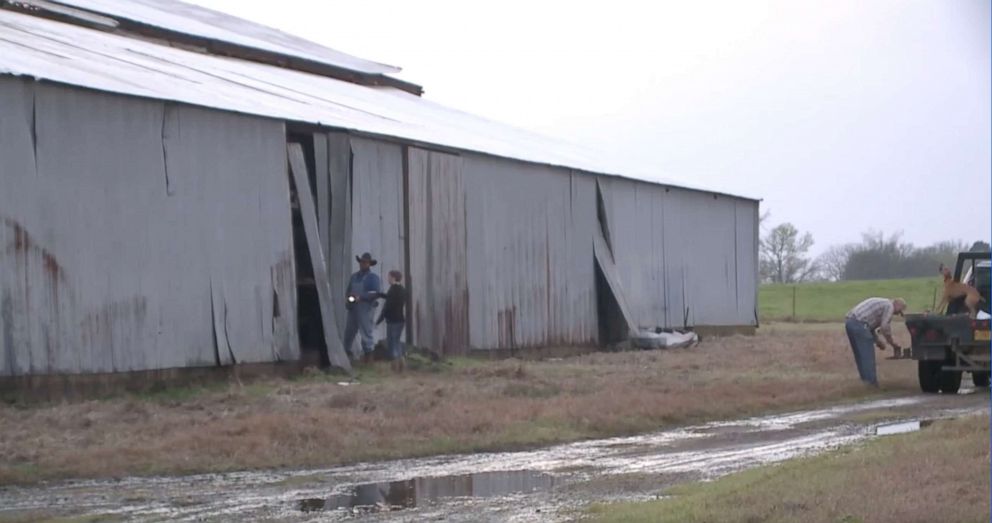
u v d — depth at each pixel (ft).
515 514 38.55
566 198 120.67
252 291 81.82
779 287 284.20
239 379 79.36
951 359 78.07
